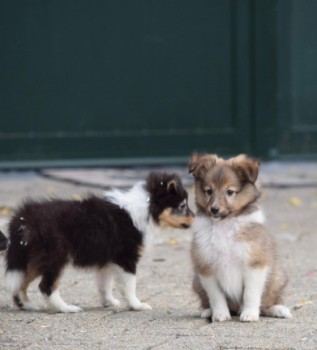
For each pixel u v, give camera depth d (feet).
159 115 59.11
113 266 29.73
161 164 59.16
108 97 58.54
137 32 58.34
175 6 58.44
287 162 60.54
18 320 27.76
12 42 57.21
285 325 27.02
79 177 55.72
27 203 29.86
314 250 39.37
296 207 49.21
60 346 24.76
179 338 25.53
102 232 29.27
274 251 28.50
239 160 27.94
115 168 58.80
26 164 58.03
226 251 27.30
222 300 27.86
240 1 58.75
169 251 39.14
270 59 59.31
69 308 28.96
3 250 28.19
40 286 28.96
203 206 27.89
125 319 28.02
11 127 57.77
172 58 58.80
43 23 57.41
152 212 30.07
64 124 58.29
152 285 33.12
